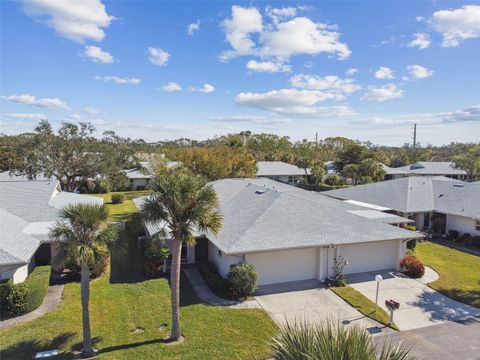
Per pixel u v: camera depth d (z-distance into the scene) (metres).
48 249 19.88
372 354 7.05
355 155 65.44
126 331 13.16
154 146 101.81
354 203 31.78
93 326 13.46
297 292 17.23
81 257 10.84
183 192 11.71
